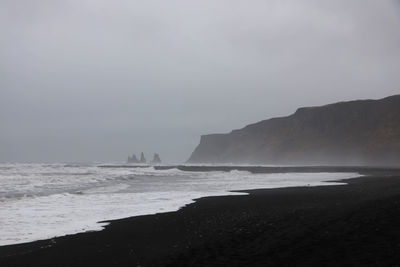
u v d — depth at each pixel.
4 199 22.17
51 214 17.06
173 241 11.02
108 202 21.47
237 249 9.23
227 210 17.19
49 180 39.31
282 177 51.22
